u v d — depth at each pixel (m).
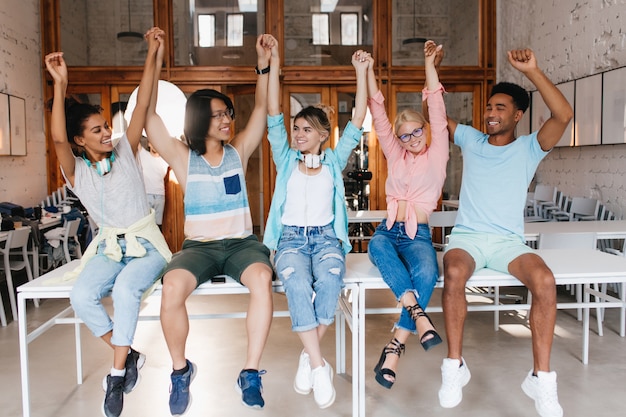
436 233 8.16
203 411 2.86
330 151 2.78
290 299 2.44
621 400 2.92
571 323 4.36
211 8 7.88
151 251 2.63
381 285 2.64
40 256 6.21
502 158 2.87
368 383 3.20
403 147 2.90
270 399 2.99
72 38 7.87
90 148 2.54
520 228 2.86
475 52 8.20
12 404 2.98
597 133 5.95
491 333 4.13
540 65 7.21
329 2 7.91
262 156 7.91
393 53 8.01
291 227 2.67
